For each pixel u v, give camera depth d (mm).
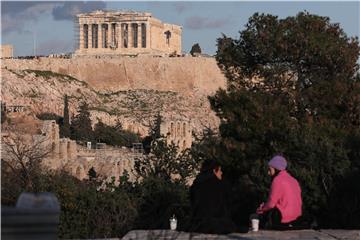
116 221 20734
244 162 24453
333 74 29594
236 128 25906
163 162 25547
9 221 7633
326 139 21031
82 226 20547
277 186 14703
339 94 27656
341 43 29469
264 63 30422
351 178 18953
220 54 31422
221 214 14219
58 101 177500
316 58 29234
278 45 29281
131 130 168250
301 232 14430
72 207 20656
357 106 27109
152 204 22328
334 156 19438
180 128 113312
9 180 24844
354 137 21781
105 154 88062
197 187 14359
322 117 27281
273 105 26375
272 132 24000
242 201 20312
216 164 14617
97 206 20938
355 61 29516
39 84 181250
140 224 20938
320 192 19031
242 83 30625
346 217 18609
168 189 22719
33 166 30281
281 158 15039
